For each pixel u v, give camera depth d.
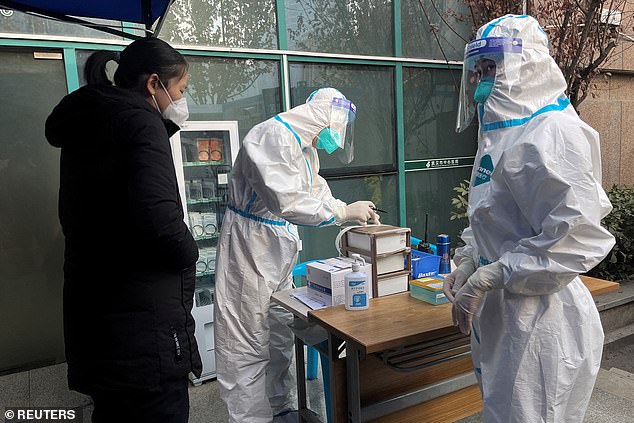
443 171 4.22
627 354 2.94
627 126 4.54
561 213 1.05
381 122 3.82
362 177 3.77
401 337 1.42
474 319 1.35
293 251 2.12
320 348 1.79
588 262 1.07
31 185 2.65
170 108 1.40
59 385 2.57
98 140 1.19
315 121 2.02
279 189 1.84
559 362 1.17
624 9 3.98
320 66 3.47
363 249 1.91
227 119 3.12
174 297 1.28
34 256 2.70
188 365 1.32
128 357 1.22
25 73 2.56
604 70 4.11
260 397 2.08
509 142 1.21
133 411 1.27
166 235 1.18
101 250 1.21
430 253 2.24
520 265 1.10
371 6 3.65
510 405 1.18
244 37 3.11
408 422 1.98
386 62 3.73
